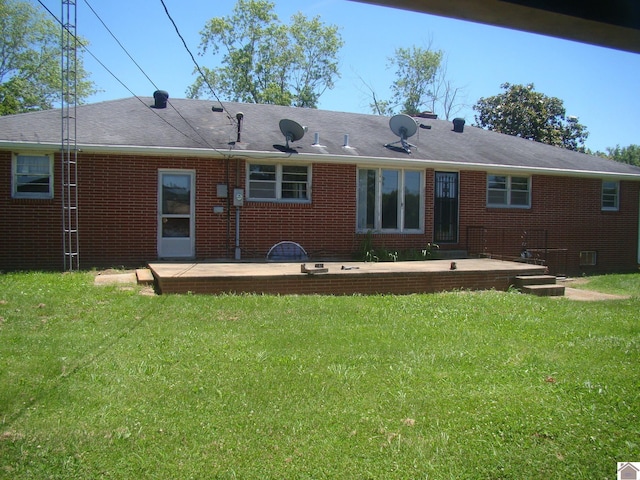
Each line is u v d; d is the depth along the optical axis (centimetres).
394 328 658
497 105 3294
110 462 332
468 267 1077
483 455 347
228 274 887
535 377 487
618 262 1678
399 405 419
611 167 1708
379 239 1359
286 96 3550
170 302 768
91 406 406
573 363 530
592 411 410
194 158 1209
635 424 388
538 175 1545
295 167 1289
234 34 3609
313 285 923
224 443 357
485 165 1439
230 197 1234
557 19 229
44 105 3084
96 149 1127
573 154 1816
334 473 325
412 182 1406
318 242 1299
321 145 1359
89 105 1378
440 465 336
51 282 889
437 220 1434
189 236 1220
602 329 687
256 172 1262
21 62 3008
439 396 438
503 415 402
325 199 1302
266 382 460
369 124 1675
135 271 1063
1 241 1104
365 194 1359
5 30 2908
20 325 626
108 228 1159
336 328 650
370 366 509
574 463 338
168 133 1262
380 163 1329
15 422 376
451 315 740
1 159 1100
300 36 3691
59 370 476
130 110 1383
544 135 3134
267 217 1259
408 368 503
